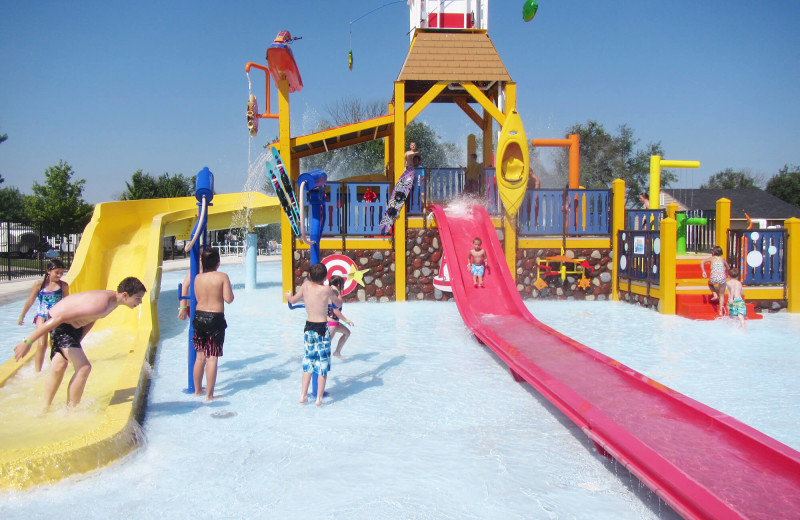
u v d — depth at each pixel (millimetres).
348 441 4652
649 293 12242
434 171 14203
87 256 10766
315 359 5594
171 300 14578
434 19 14359
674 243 11383
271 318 11305
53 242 35531
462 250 12086
